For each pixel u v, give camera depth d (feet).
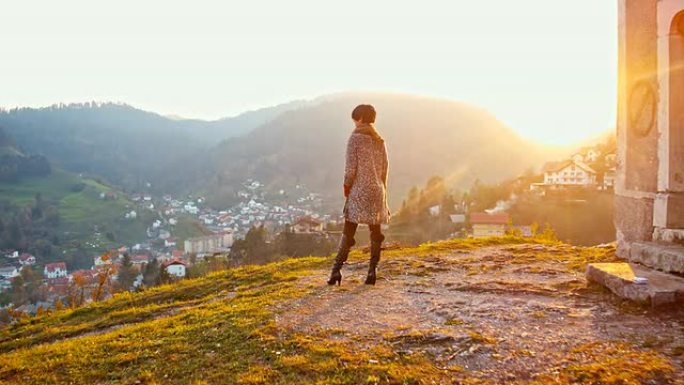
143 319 20.04
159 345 13.64
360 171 18.25
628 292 14.97
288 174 652.48
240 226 477.36
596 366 10.45
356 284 19.43
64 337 19.60
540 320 13.70
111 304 25.12
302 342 12.64
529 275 20.13
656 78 20.10
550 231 36.68
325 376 10.76
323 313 15.26
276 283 22.00
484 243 30.78
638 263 18.78
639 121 21.16
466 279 19.70
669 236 19.30
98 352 13.67
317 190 609.42
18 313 32.35
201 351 12.80
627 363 10.57
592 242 160.35
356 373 10.75
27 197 471.21
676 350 11.18
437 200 302.86
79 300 40.40
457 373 10.55
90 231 414.62
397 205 478.59
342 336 13.07
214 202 589.73
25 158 547.08
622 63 22.43
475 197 303.89
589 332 12.60
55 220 414.62
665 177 19.52
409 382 10.23
